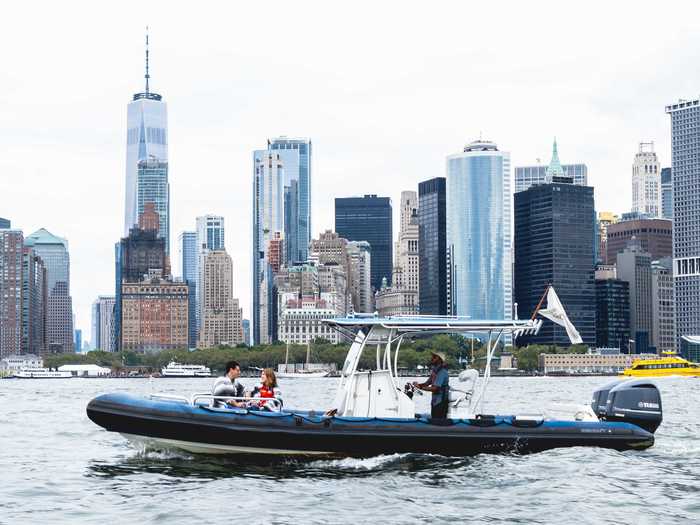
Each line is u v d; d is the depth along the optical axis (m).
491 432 26.33
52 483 24.47
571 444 27.25
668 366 183.62
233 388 26.88
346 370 26.91
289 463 25.61
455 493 22.23
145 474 24.72
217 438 25.17
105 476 25.19
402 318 26.91
